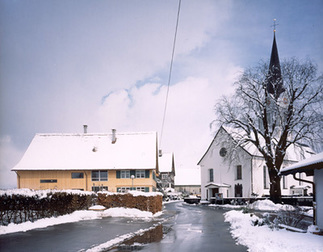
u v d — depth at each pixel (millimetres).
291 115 38875
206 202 54281
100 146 58656
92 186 54344
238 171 54812
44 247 11852
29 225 17469
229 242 13070
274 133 41688
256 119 41625
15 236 14289
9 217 17109
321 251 9727
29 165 55125
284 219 16844
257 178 53312
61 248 11688
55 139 59750
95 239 13758
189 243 12961
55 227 17719
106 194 30672
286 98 39531
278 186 40312
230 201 48594
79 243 12742
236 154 44094
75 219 22109
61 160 56219
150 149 57156
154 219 23734
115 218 23953
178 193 93688
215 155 58344
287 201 42906
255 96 41094
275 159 40438
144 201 28781
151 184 54125
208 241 13406
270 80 41969
